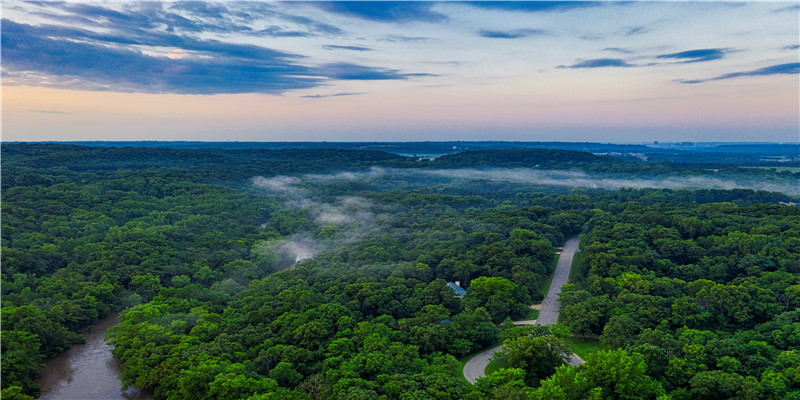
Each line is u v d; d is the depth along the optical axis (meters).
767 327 161.75
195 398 138.38
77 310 188.38
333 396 132.62
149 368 150.00
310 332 163.38
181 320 178.75
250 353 158.12
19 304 191.00
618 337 160.12
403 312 190.62
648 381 134.25
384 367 141.50
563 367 135.50
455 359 153.25
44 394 150.00
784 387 126.69
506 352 152.62
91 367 166.50
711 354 143.25
